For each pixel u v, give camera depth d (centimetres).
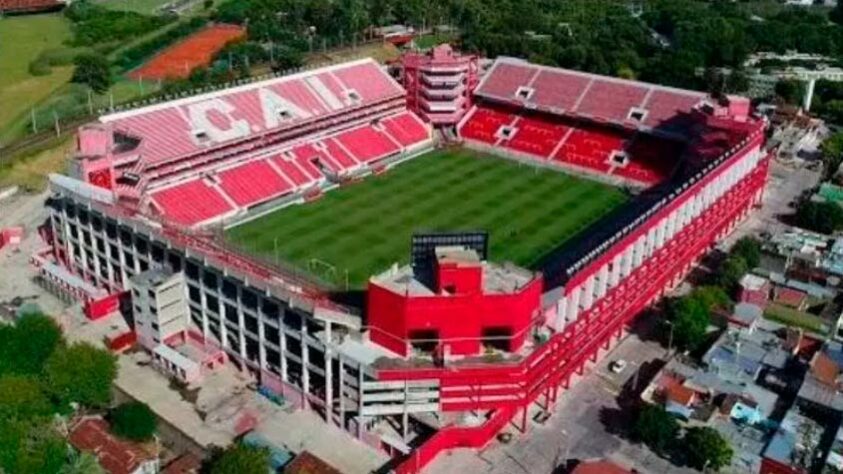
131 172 15975
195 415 12012
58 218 15875
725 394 12094
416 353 11144
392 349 11156
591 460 10831
